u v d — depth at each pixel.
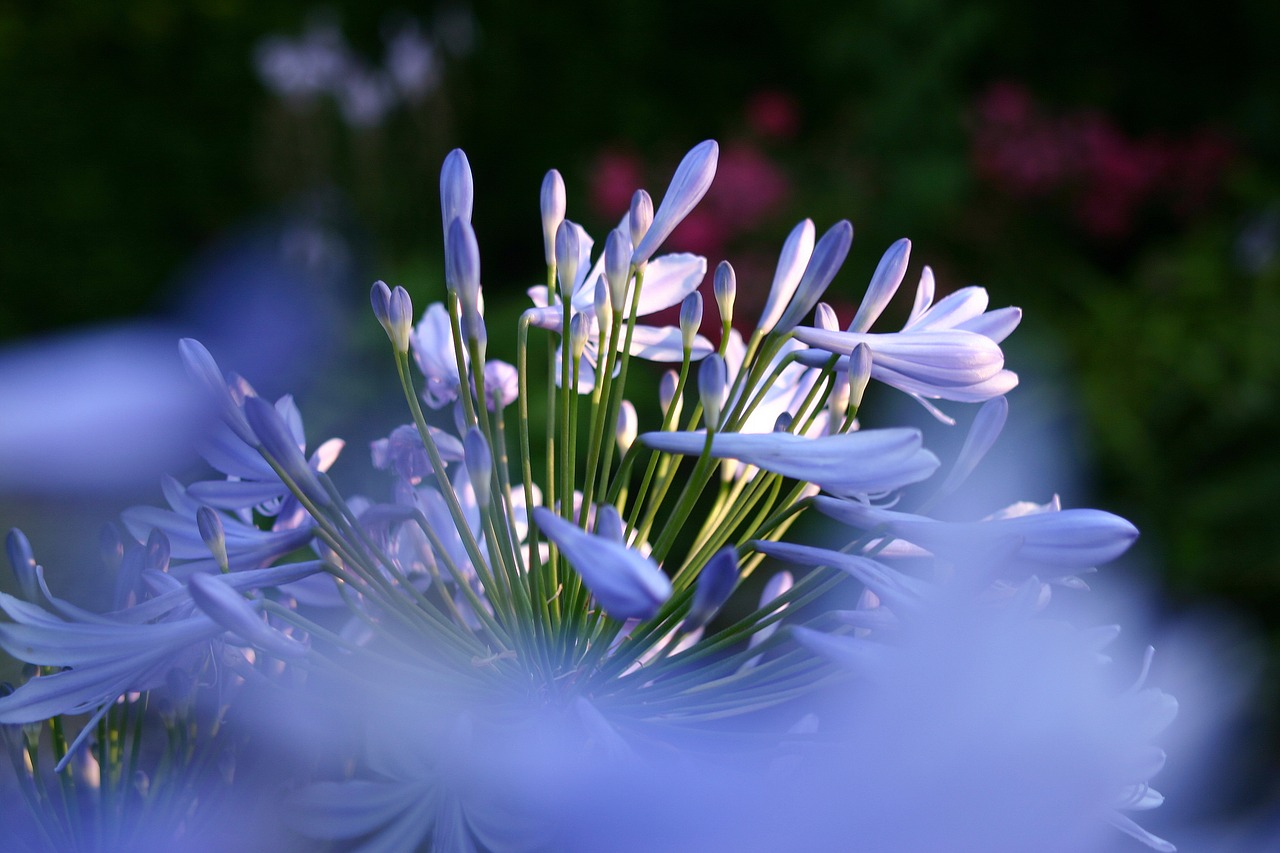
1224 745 1.21
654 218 0.47
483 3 2.92
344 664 0.44
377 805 0.42
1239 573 1.63
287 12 3.15
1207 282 1.91
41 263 2.81
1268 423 1.78
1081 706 0.40
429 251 2.44
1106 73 2.64
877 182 2.22
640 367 1.86
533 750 0.42
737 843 0.40
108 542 0.45
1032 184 2.18
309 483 0.44
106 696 0.43
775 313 0.47
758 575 1.56
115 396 0.47
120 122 3.00
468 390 0.46
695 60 2.87
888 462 0.42
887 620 0.43
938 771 0.39
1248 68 2.60
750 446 0.43
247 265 2.20
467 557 0.49
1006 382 0.45
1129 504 1.78
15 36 3.00
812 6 2.73
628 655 0.46
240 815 0.43
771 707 0.45
